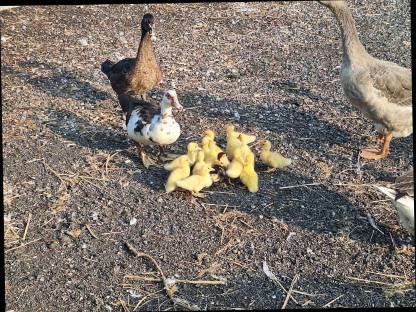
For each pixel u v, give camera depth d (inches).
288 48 111.2
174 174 71.0
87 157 78.7
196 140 83.5
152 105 79.0
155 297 58.2
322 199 71.4
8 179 74.0
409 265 61.6
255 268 61.6
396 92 74.4
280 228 66.7
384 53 108.7
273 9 127.6
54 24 118.3
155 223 67.5
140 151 77.8
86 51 108.8
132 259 62.6
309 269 61.4
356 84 74.9
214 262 62.3
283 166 76.5
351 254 63.1
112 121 87.8
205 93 95.7
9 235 65.5
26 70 101.2
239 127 86.4
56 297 58.0
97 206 69.9
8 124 85.4
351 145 82.6
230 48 111.2
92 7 126.6
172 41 113.4
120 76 86.2
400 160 79.3
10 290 58.6
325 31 118.0
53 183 73.6
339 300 57.7
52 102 92.1
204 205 70.3
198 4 130.0
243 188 73.4
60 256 62.9
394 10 126.2
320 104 92.9
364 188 73.4
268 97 94.9
